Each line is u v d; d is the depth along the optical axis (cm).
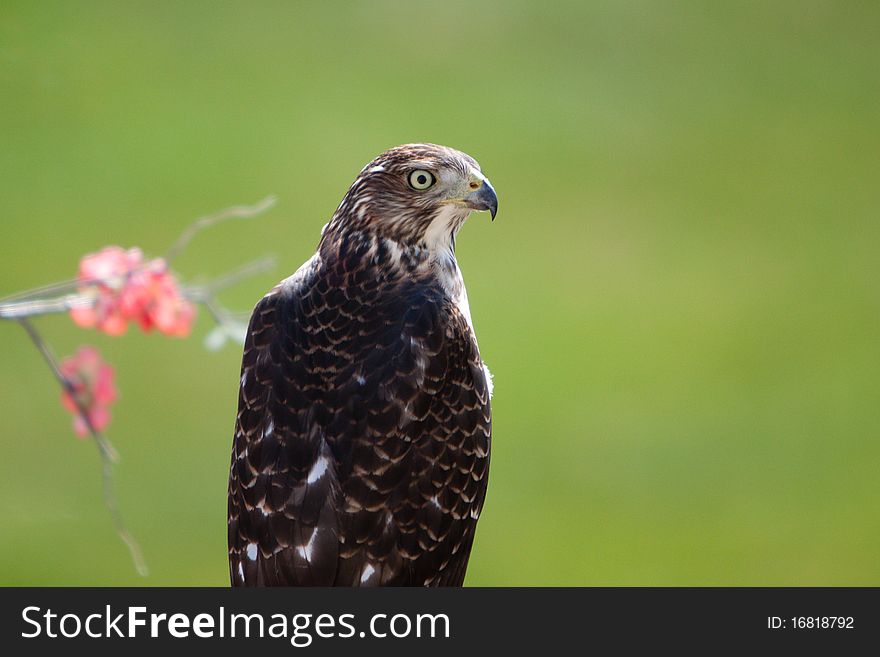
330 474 599
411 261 655
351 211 658
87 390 634
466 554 641
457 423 628
